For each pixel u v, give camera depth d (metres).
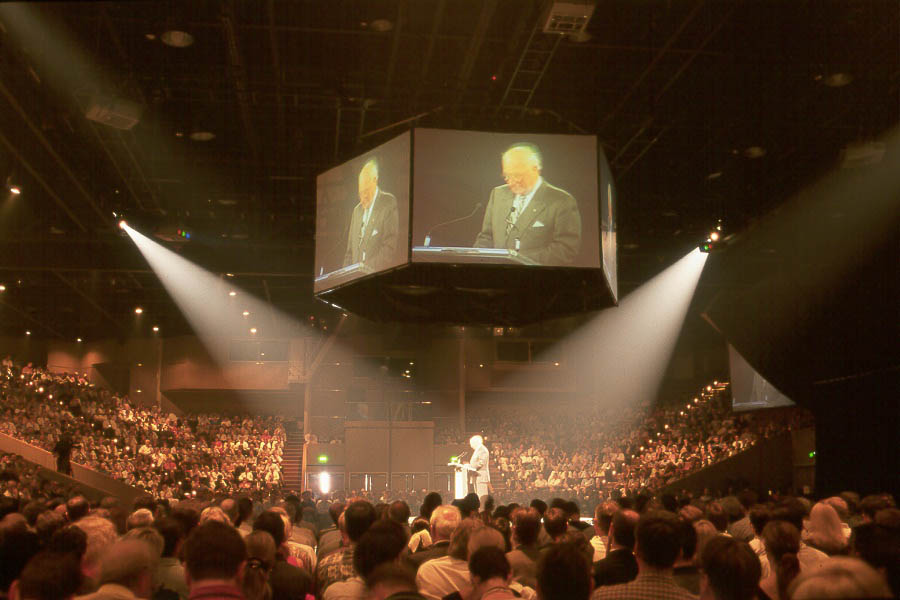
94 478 27.30
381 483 38.56
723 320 20.33
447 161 13.73
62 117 16.92
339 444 39.00
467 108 16.89
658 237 22.38
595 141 14.18
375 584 3.87
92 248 23.48
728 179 19.91
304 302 34.94
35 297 33.03
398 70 15.62
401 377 42.25
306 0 13.44
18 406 30.11
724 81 15.98
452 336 41.88
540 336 41.81
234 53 14.66
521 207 13.73
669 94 16.52
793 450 29.31
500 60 15.25
